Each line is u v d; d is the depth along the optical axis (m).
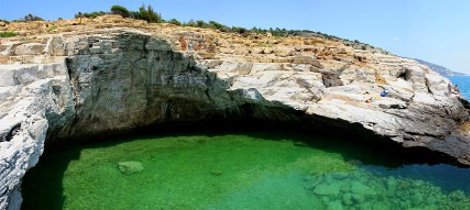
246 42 26.70
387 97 22.00
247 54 24.41
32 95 10.81
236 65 21.70
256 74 21.78
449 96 24.78
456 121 21.44
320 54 25.97
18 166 7.21
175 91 20.73
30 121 9.12
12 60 14.62
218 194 13.98
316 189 14.62
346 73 24.53
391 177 16.30
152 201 13.14
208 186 14.73
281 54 25.19
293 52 25.62
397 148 18.88
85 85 17.00
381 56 29.17
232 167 17.00
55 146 17.89
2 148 6.88
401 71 26.73
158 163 17.22
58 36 16.28
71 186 14.09
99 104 18.38
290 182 15.34
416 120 19.66
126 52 18.44
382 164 17.89
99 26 21.09
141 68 19.30
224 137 22.19
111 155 17.86
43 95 11.93
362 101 21.06
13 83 10.71
